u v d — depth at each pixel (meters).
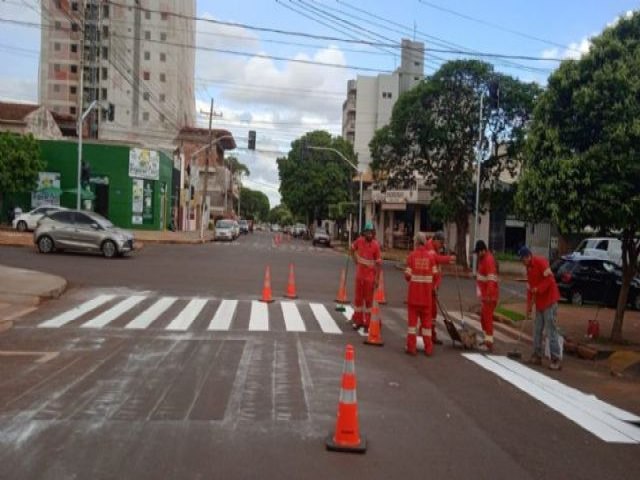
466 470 5.35
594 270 21.66
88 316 12.54
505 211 34.03
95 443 5.52
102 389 7.26
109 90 98.38
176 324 11.96
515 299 20.67
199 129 94.75
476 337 11.69
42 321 11.85
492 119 32.25
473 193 33.09
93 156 45.03
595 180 11.65
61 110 104.56
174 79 102.94
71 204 43.88
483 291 11.41
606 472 5.51
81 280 18.30
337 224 84.06
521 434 6.44
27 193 42.84
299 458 5.39
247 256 32.56
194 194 71.56
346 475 5.09
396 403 7.30
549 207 11.99
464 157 33.22
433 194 35.84
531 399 7.92
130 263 23.97
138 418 6.24
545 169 12.21
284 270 25.30
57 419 6.13
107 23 94.12
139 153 46.78
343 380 5.73
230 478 4.91
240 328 11.79
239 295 16.73
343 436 5.65
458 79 31.92
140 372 8.12
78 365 8.43
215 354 9.38
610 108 11.68
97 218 26.33
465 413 7.06
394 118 33.69
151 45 101.00
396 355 10.26
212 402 6.88
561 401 7.91
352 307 15.49
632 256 12.83
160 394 7.12
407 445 5.88
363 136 97.00
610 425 6.95
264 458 5.34
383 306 16.89
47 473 4.86
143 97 99.12
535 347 10.49
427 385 8.30
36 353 9.12
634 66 11.77
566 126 12.31
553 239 40.00
